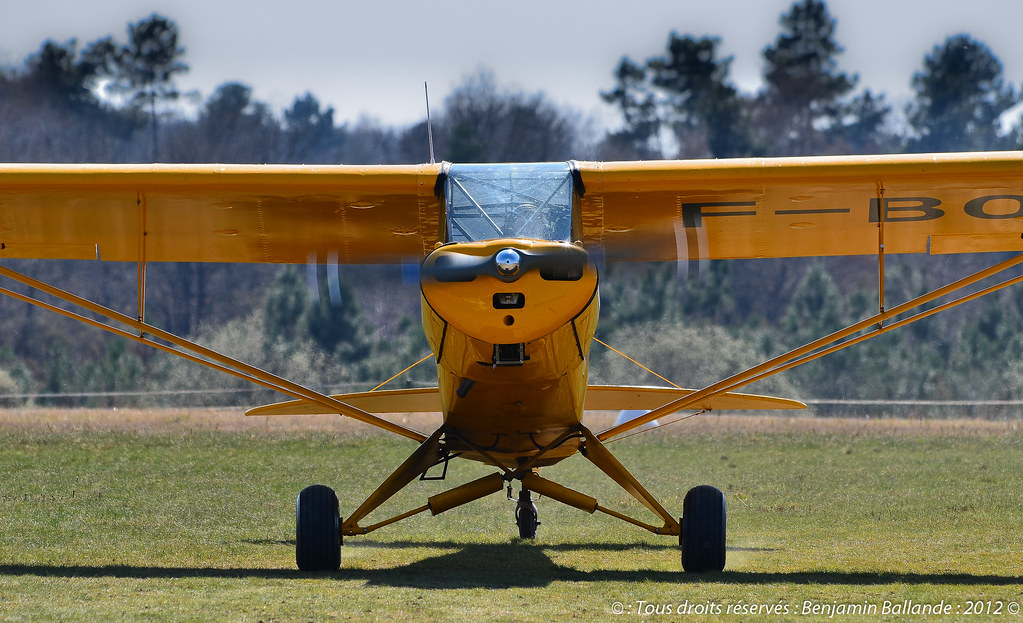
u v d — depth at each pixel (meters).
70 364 116.06
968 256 145.00
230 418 68.75
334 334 114.50
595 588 23.70
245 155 190.75
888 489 43.59
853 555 29.19
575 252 23.86
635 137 197.75
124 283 152.75
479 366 25.58
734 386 29.41
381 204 29.48
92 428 59.56
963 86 197.88
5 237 33.84
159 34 192.25
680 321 113.44
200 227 32.28
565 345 25.36
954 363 111.12
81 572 25.39
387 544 32.06
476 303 23.58
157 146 188.62
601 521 37.50
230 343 109.56
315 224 31.70
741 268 155.88
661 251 34.25
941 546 30.73
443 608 21.09
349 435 61.09
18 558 27.42
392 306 138.75
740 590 23.44
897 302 131.50
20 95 182.50
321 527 26.02
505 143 183.75
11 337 145.38
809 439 62.78
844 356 111.19
